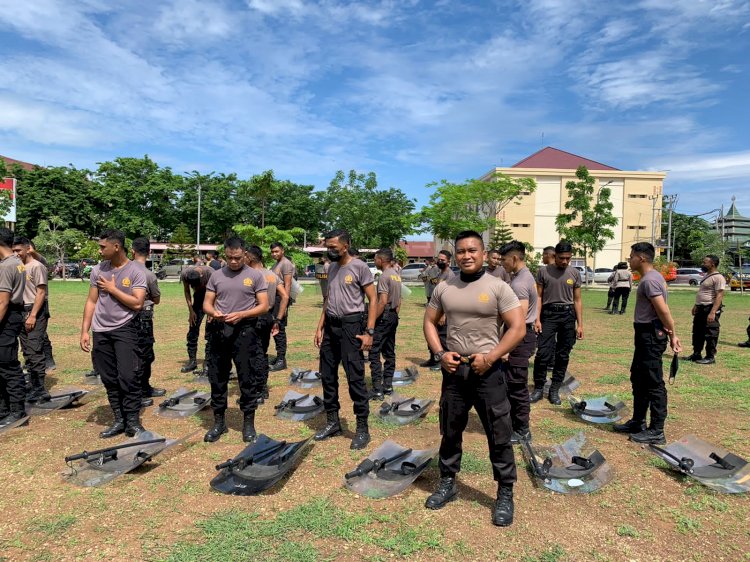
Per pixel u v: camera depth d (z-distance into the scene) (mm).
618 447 4266
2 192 29016
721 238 33219
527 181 28391
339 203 39469
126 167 38344
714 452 3914
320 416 5047
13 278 4508
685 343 10141
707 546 2846
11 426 4574
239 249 4246
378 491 3412
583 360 8133
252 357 4289
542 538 2898
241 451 4121
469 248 3010
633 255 4445
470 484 3559
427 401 5391
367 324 4398
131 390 4355
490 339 3059
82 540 2852
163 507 3229
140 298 4301
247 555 2689
